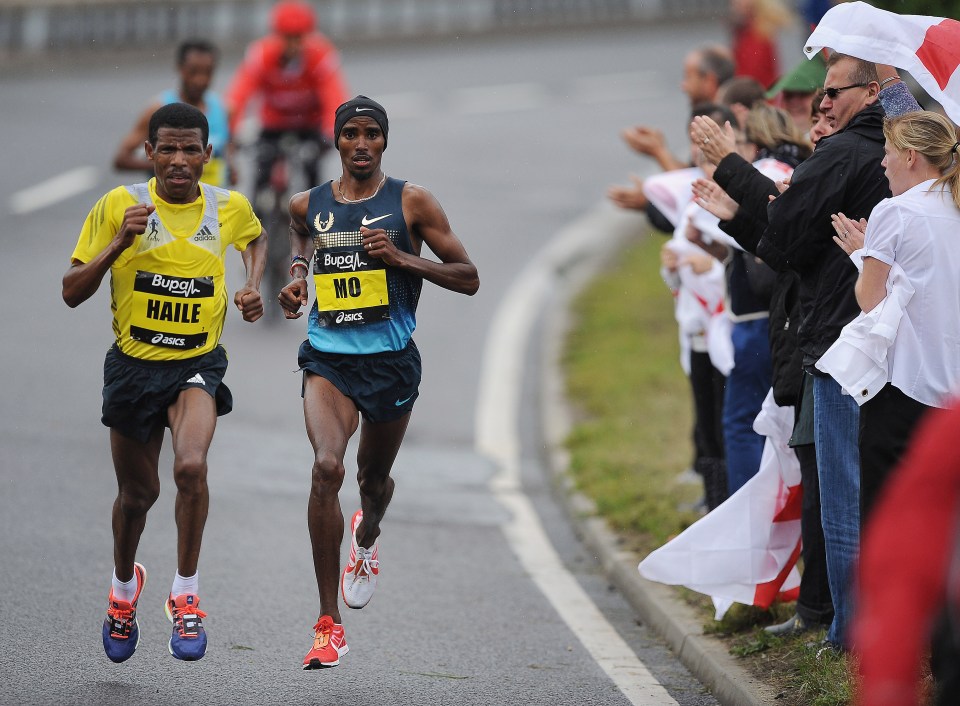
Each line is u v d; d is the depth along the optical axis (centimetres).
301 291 2023
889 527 934
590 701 2011
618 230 6209
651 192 2809
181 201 1977
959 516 943
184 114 1955
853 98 1964
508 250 5866
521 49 10138
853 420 1938
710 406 2728
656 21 10769
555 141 7656
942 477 930
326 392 1986
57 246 5488
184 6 9606
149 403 1958
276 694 1986
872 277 1781
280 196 4578
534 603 2517
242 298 1969
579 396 4059
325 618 1889
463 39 10381
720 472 2723
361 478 2120
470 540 2906
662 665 2200
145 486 2002
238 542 2747
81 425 3541
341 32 10144
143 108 7919
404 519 3028
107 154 6906
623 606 2527
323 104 4538
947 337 1767
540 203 6562
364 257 1992
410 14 10312
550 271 5600
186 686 1998
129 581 2022
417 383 2044
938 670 1127
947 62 1934
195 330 1973
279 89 4497
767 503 2184
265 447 3481
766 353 2467
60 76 8831
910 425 1773
